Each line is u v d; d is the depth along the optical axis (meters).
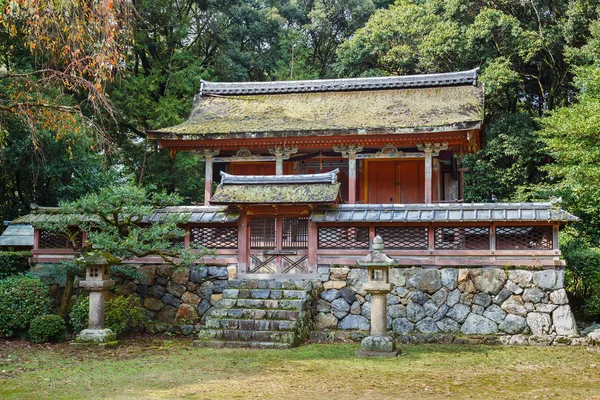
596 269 15.66
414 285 13.72
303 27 39.09
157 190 30.39
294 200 13.85
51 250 15.17
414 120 17.94
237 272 14.48
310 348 12.16
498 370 9.93
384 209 14.13
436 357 11.23
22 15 12.19
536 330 13.05
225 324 12.77
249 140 18.53
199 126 19.31
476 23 26.88
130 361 10.79
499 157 27.94
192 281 14.68
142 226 14.80
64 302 14.10
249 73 37.84
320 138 18.09
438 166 19.42
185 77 29.06
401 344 12.97
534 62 28.66
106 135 14.86
